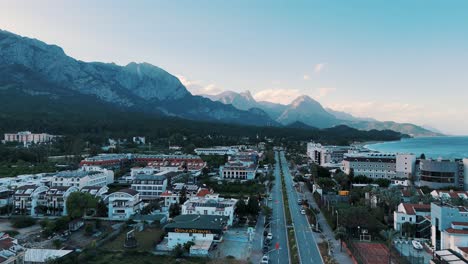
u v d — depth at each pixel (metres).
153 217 183.88
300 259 131.25
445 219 134.88
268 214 192.12
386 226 157.00
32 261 125.19
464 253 117.31
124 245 145.25
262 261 125.50
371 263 123.25
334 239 155.50
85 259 129.00
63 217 168.75
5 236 130.88
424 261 125.88
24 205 199.12
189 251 137.25
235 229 172.88
